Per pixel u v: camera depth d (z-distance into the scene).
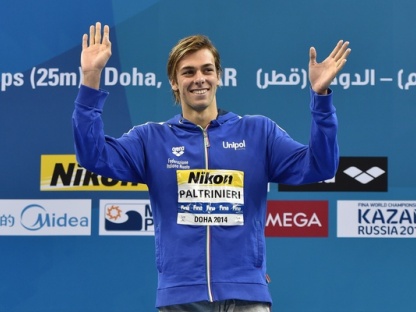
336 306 14.98
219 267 9.96
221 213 10.10
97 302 15.00
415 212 15.05
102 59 9.97
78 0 15.12
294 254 14.99
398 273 15.00
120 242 15.06
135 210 15.06
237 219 10.11
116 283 15.02
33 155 15.13
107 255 15.04
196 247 10.00
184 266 9.97
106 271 15.02
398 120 15.11
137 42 15.14
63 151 15.14
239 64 15.14
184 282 9.95
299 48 15.12
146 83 15.16
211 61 10.27
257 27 15.14
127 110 15.14
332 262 14.99
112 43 15.12
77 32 15.14
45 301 14.98
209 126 10.48
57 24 15.14
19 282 14.98
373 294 14.98
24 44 15.13
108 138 10.25
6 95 15.12
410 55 15.12
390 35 15.11
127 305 15.02
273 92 15.14
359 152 15.09
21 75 15.13
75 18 15.14
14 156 15.12
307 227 15.02
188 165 10.29
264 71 15.14
